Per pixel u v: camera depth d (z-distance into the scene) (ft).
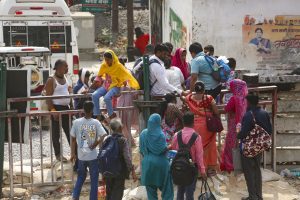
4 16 83.15
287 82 51.49
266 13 68.08
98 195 44.57
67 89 50.93
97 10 175.42
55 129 50.47
